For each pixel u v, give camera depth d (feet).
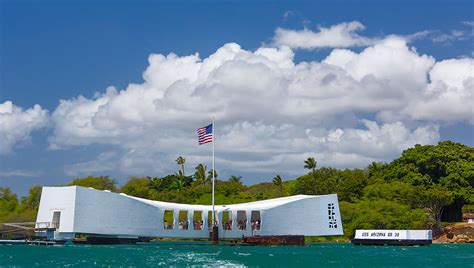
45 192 340.39
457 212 557.74
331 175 574.56
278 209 390.42
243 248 333.21
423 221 483.51
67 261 221.05
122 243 369.30
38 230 332.39
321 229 396.98
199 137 358.02
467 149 592.60
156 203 377.09
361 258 259.19
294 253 287.48
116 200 353.72
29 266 202.08
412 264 232.12
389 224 466.29
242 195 558.15
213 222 377.71
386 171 580.30
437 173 561.02
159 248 315.37
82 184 545.03
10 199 533.96
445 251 329.72
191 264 212.23
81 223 335.67
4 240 330.75
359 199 531.50
